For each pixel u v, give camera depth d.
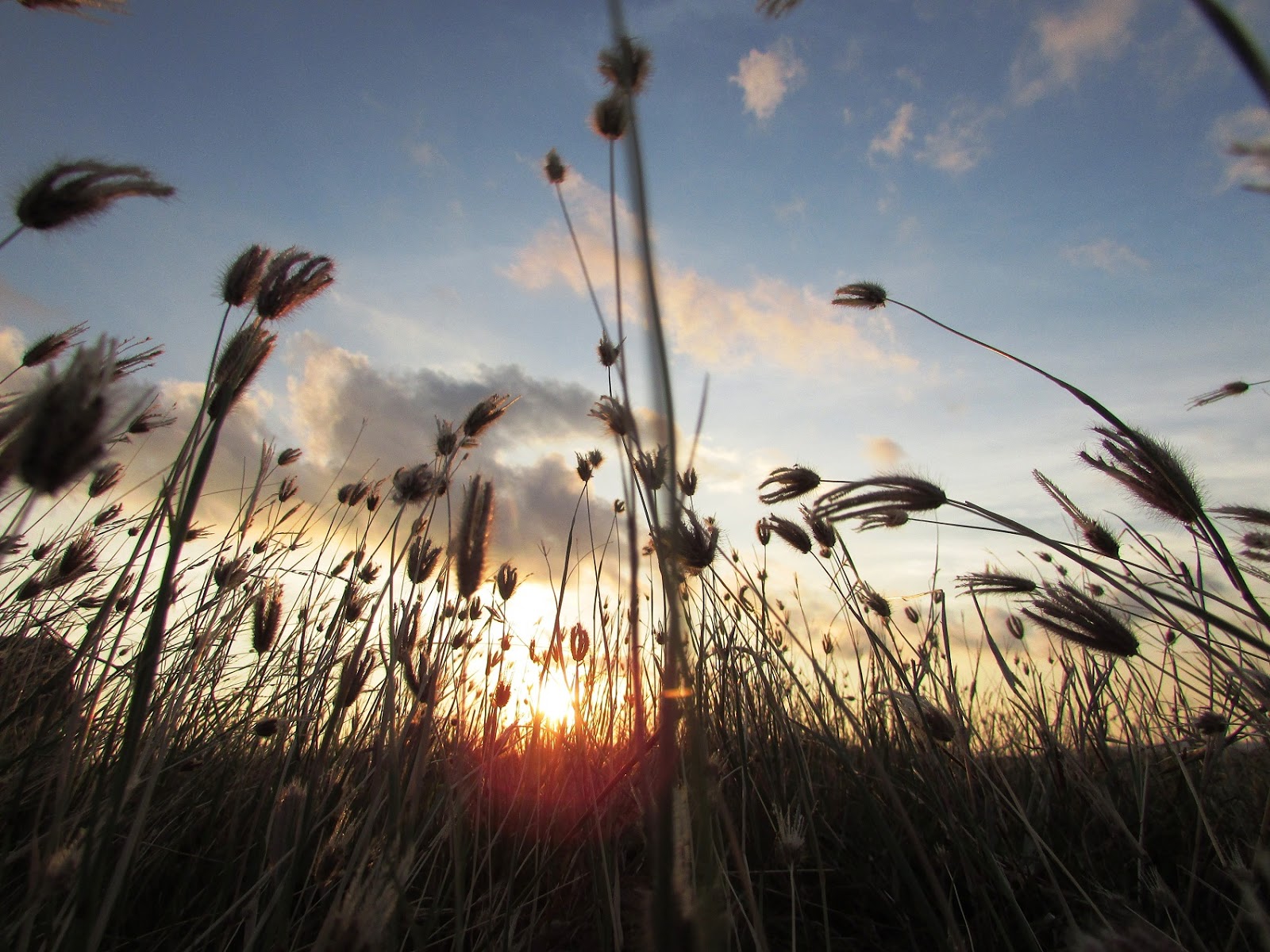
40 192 0.34
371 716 0.50
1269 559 0.42
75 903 0.29
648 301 0.12
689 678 0.16
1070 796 0.55
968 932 0.39
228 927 0.38
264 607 0.51
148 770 0.44
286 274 0.40
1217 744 0.45
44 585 0.57
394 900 0.26
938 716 0.43
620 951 0.34
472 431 0.53
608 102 0.38
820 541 0.57
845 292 0.58
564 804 0.52
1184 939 0.39
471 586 0.33
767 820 0.51
